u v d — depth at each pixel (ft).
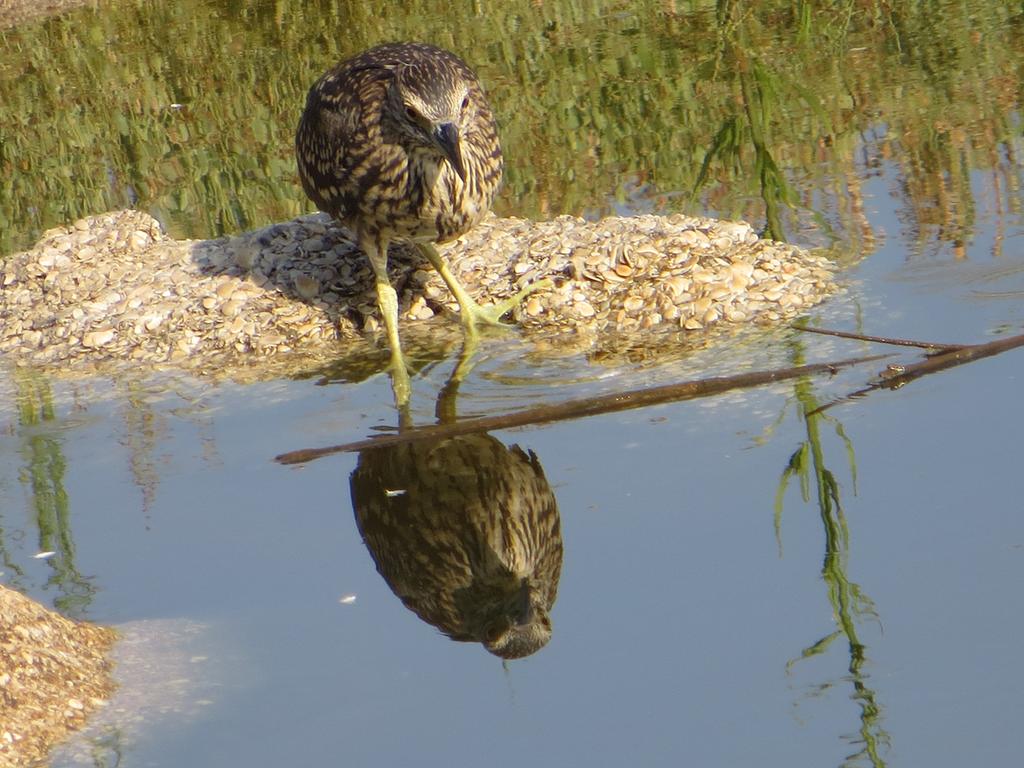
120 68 63.41
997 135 45.06
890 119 47.78
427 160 34.53
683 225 39.37
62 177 52.90
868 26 57.93
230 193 49.03
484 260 39.34
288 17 67.26
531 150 49.16
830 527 26.02
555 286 37.47
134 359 37.76
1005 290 34.73
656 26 60.95
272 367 36.40
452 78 33.65
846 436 28.96
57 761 21.67
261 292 38.96
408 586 26.30
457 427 31.04
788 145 46.73
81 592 26.66
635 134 49.57
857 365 32.09
